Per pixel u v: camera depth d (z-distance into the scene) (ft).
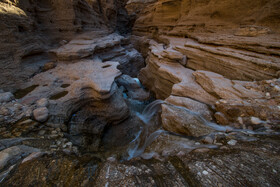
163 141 11.84
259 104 10.35
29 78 22.20
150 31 65.92
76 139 14.52
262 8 23.54
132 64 50.93
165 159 8.51
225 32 27.61
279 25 20.62
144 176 6.77
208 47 24.45
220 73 19.72
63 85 21.53
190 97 15.98
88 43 33.99
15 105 14.64
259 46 18.38
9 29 21.16
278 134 7.86
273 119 9.12
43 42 30.27
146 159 9.28
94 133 17.76
